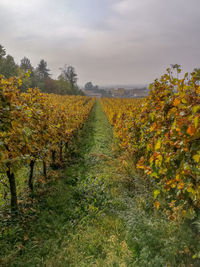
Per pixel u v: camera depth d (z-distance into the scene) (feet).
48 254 9.68
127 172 17.39
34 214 12.73
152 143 11.59
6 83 10.75
